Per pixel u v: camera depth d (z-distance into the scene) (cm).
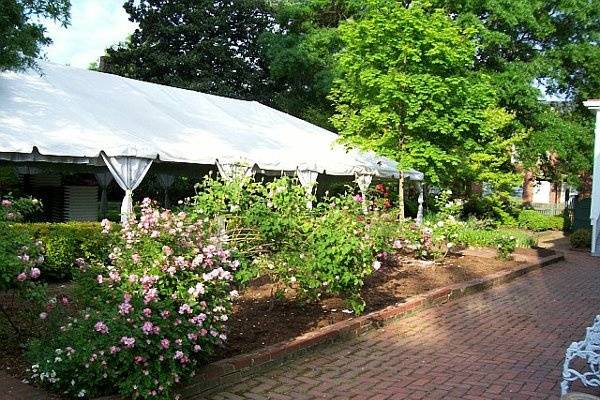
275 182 764
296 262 699
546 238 2552
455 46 1402
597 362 483
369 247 752
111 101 1330
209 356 523
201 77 2894
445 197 1614
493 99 1586
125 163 1024
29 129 974
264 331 644
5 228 541
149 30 2939
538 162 2952
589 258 1806
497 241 1520
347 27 1461
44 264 863
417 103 1360
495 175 2289
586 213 2706
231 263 553
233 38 3077
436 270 1166
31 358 479
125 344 421
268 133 1591
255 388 513
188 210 718
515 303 974
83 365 440
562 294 1091
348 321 707
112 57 2877
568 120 2812
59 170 1470
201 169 1434
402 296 903
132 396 432
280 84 3092
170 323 451
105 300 475
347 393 509
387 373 568
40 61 1431
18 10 825
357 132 1576
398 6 1384
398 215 1262
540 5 2531
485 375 571
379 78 1370
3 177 1452
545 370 593
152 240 512
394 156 1501
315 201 833
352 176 1645
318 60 2642
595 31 2680
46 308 551
